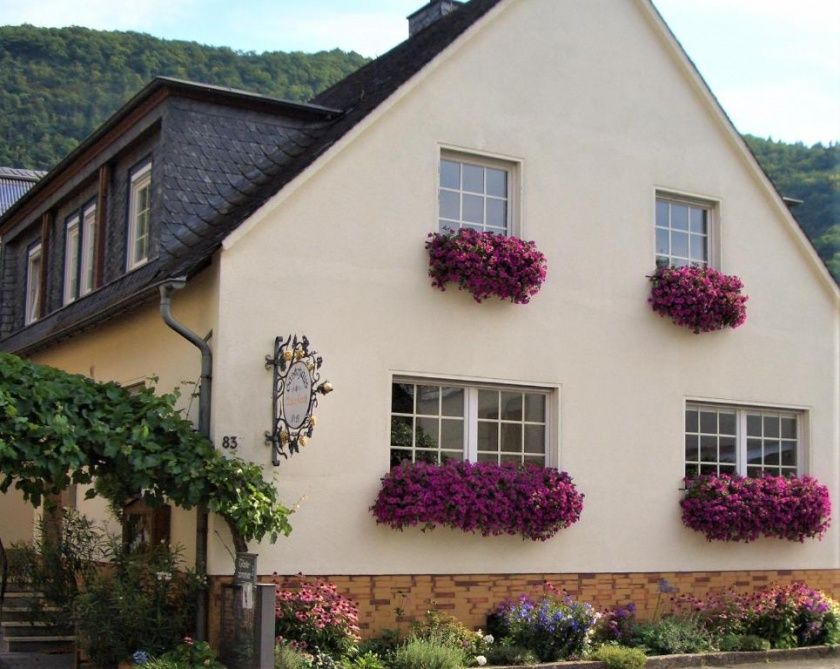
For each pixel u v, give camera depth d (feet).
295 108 44.06
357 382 38.93
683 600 44.93
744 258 49.42
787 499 47.50
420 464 39.24
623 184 46.11
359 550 38.32
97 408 34.45
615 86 46.42
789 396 49.96
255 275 37.40
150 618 34.83
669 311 46.03
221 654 34.55
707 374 47.55
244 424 36.68
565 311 43.98
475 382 41.73
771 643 44.50
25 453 32.14
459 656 36.29
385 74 47.47
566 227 44.45
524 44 44.24
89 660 36.24
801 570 49.01
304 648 34.86
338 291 38.91
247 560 33.50
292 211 38.32
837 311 52.03
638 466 45.14
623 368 45.19
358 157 39.81
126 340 44.75
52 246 58.23
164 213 40.78
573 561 42.93
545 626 38.91
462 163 42.93
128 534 41.88
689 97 48.47
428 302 40.78
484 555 40.83
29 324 59.88
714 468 47.98
